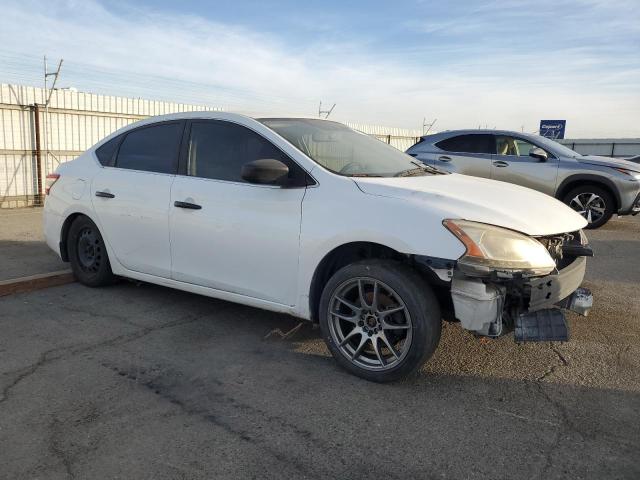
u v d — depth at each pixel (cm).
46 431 285
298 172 380
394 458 268
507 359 384
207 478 251
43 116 1268
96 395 325
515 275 314
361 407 317
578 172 943
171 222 442
